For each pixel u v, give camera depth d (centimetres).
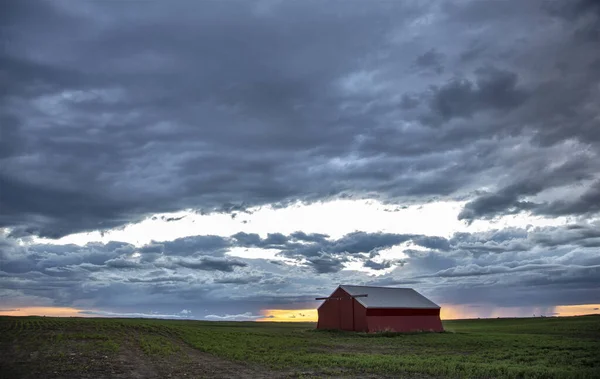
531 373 2527
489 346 4462
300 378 2398
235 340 4612
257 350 3781
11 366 2519
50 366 2569
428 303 7306
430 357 3456
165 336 4691
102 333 4516
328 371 2652
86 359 2870
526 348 4169
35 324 5162
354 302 6838
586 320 10294
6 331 4278
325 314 7162
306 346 4356
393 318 6812
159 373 2528
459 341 5034
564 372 2534
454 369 2681
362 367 2831
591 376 2420
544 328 7606
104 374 2431
